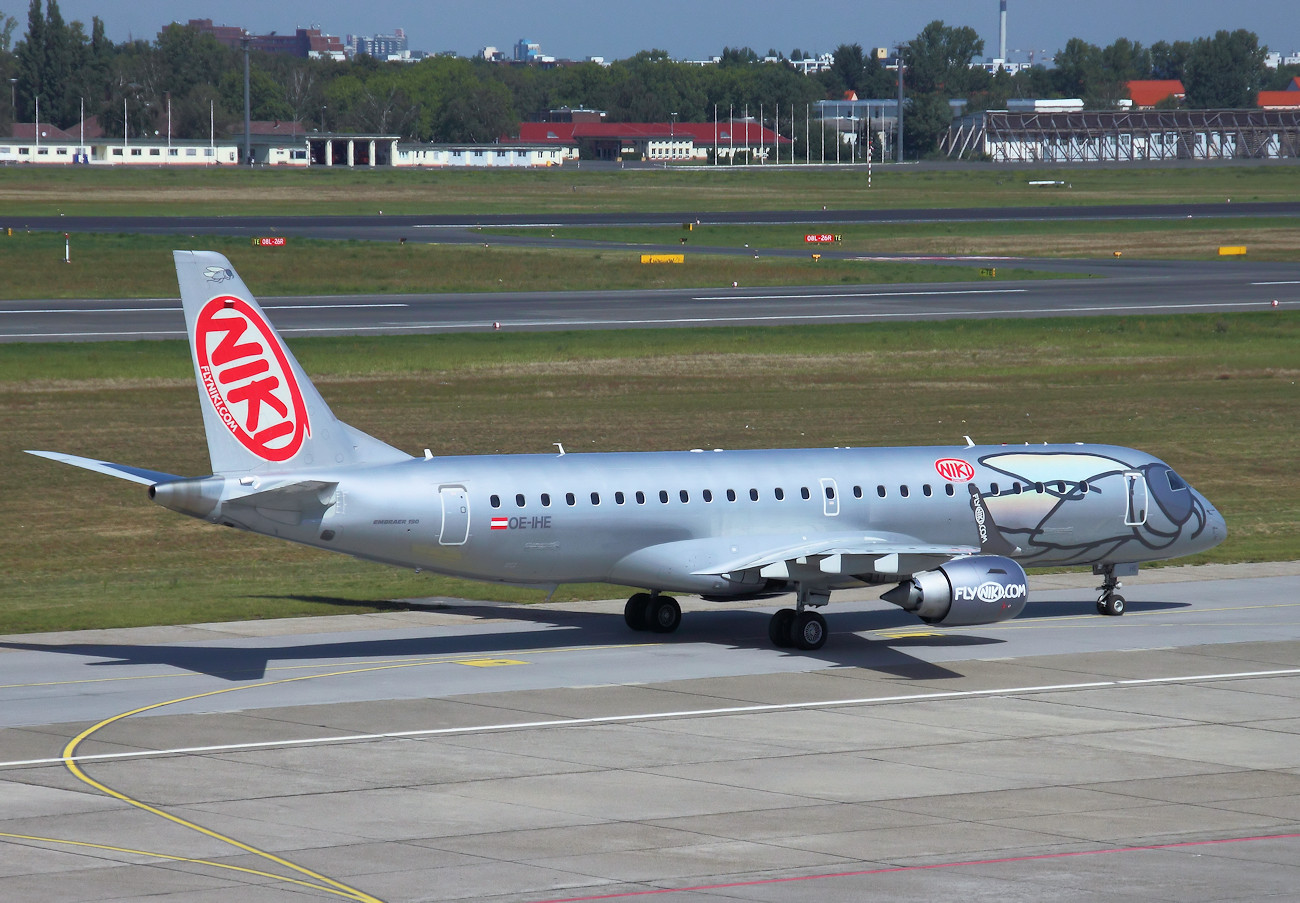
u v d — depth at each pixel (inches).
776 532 5620.1
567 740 4202.8
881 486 5787.4
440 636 5693.9
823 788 3757.4
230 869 3125.0
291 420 5064.0
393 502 5108.3
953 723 4424.2
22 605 6225.4
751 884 3048.7
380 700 4653.1
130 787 3720.5
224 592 6584.6
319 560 7367.1
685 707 4589.1
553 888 3024.1
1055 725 4407.0
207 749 4077.3
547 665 5182.1
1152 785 3804.1
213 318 4948.3
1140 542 6161.4
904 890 3011.8
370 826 3427.7
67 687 4798.2
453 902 2942.9
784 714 4515.3
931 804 3627.0
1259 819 3518.7
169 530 7800.2
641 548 5462.6
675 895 2982.3
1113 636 5738.2
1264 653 5418.3
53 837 3326.8
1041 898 2965.1
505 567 5319.9
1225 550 7662.4
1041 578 7037.4
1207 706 4645.7
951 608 5177.2
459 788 3732.8
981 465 5994.1
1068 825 3467.0
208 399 4972.9
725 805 3607.3
